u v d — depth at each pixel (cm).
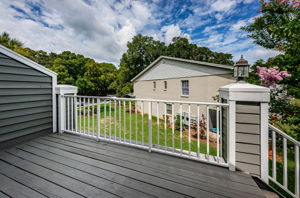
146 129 607
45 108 274
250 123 152
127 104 1417
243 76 183
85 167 167
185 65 713
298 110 264
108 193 125
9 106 221
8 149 212
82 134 272
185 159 189
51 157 190
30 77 247
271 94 283
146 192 127
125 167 168
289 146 338
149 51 1853
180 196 123
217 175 153
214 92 597
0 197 120
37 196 121
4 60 213
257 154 150
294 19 249
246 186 135
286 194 220
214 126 600
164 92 845
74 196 121
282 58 281
